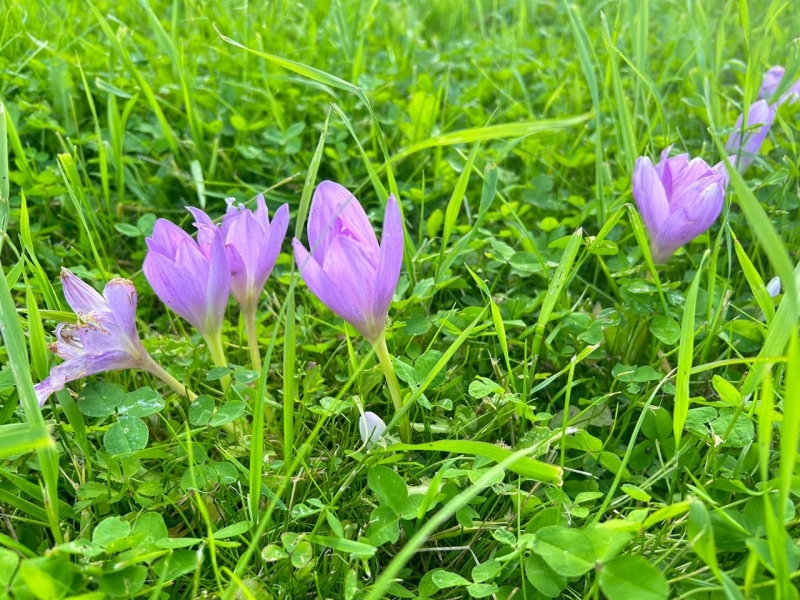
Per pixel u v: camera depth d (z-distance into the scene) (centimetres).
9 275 26
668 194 29
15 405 25
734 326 29
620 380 28
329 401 25
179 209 43
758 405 24
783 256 16
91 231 39
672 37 61
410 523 23
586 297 37
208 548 22
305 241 40
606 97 43
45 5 57
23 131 44
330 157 45
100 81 40
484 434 26
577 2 76
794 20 67
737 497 23
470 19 79
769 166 41
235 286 25
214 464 23
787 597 17
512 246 40
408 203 41
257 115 47
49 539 23
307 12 63
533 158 45
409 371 26
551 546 19
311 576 21
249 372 25
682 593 20
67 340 23
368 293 23
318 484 25
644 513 19
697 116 49
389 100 51
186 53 54
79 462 25
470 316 31
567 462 26
